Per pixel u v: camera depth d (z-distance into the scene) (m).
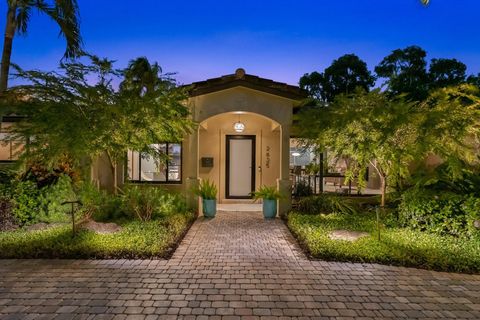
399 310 3.69
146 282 4.40
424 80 16.73
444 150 6.39
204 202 9.12
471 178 6.87
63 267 4.92
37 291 4.09
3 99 7.06
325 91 19.80
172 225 7.24
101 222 7.49
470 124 6.37
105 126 6.68
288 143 9.20
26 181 7.95
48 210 7.58
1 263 5.07
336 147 7.33
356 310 3.68
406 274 4.76
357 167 7.94
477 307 3.78
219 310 3.65
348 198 9.89
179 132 8.34
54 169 8.57
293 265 5.12
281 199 9.19
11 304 3.75
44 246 5.54
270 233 7.28
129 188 8.31
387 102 6.97
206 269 4.93
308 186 10.51
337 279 4.56
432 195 6.88
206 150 11.66
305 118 7.76
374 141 6.73
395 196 8.27
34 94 6.97
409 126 6.59
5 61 8.82
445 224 6.58
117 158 7.88
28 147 6.73
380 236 6.32
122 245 5.65
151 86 7.78
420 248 5.66
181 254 5.67
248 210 10.30
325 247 5.69
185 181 10.16
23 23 9.14
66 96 6.98
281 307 3.73
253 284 4.38
